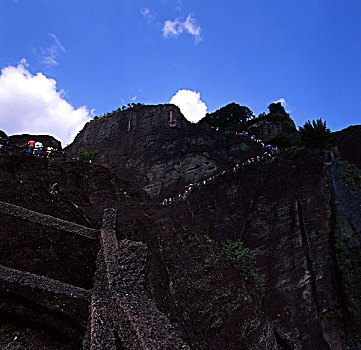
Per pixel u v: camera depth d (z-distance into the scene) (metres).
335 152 39.19
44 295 7.66
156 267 13.09
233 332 12.39
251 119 63.41
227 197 34.72
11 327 6.85
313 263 25.28
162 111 53.16
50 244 9.19
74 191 13.98
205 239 15.98
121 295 5.21
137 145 49.84
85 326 7.72
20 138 24.89
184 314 12.05
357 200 28.17
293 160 37.06
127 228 13.71
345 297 22.38
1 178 11.20
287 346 18.95
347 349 19.69
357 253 24.28
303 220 29.12
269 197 32.88
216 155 43.94
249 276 21.23
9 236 8.62
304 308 22.34
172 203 36.41
